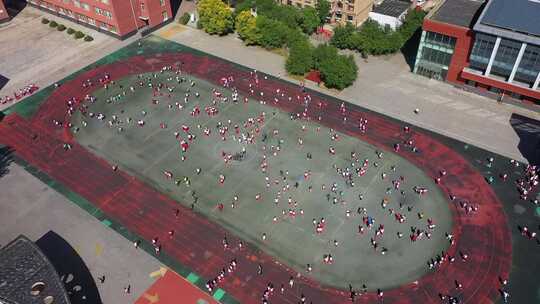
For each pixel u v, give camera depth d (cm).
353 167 8781
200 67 11562
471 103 10175
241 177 8656
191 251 7444
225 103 10412
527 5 9394
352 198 8188
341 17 12875
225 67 11544
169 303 6731
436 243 7450
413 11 12144
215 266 7219
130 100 10562
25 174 8800
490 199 8119
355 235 7600
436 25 10044
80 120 10025
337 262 7231
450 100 10281
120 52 12150
